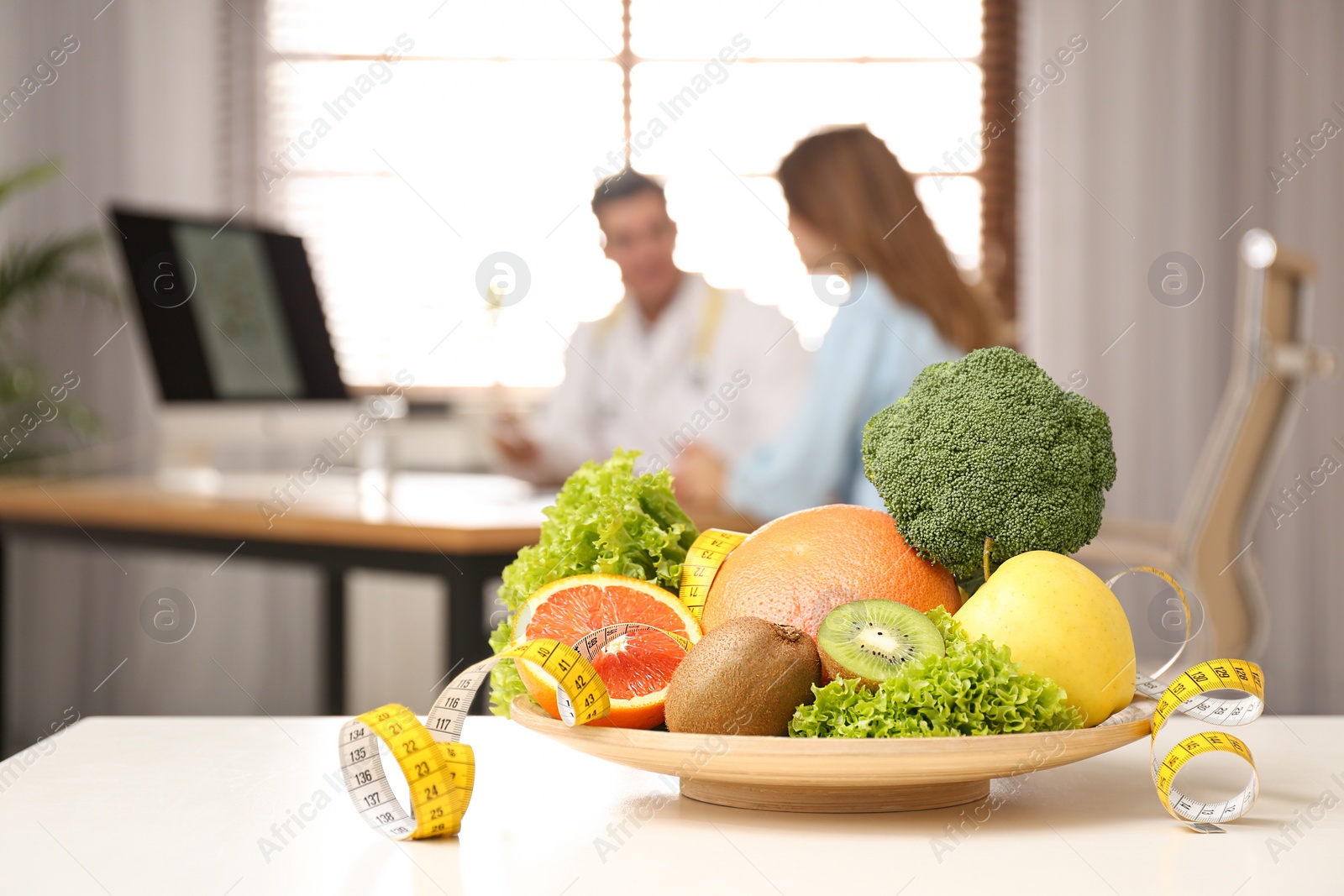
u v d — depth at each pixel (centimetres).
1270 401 218
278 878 57
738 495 261
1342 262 423
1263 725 96
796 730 68
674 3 423
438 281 416
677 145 418
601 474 91
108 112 414
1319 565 421
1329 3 423
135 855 61
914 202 256
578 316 412
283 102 423
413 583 418
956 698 67
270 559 216
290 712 414
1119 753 87
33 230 411
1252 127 424
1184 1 424
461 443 348
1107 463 80
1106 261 428
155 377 267
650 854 61
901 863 60
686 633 79
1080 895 55
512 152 418
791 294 407
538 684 75
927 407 79
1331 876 57
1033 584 72
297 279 301
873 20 429
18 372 389
